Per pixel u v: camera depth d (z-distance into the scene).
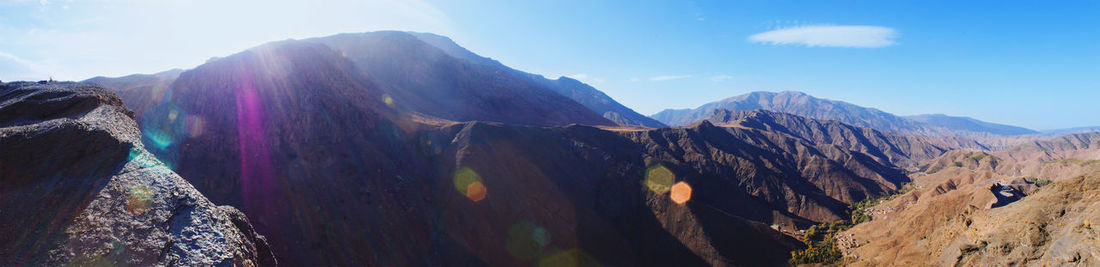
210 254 8.84
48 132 10.08
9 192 8.78
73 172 9.80
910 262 41.47
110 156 10.77
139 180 10.36
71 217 8.62
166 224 9.18
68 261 7.78
